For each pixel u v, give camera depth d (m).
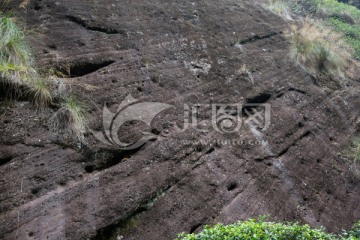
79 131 3.62
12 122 3.41
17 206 2.98
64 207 3.13
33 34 4.20
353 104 6.40
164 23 5.43
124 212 3.32
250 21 6.79
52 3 4.66
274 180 4.34
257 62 5.87
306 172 4.70
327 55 6.94
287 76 6.01
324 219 4.32
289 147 4.88
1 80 3.50
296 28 7.41
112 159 3.69
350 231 4.18
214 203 3.76
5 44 3.73
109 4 5.16
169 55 5.00
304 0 9.76
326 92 6.27
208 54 5.41
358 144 5.62
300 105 5.63
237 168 4.21
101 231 3.15
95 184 3.38
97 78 4.18
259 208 3.95
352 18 9.76
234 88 5.16
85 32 4.59
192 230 3.49
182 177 3.82
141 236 3.26
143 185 3.56
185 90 4.69
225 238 3.15
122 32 4.87
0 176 3.07
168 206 3.54
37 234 2.89
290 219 4.06
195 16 5.97
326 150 5.22
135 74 4.47
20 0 4.50
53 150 3.40
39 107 3.62
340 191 4.81
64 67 4.09
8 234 2.82
